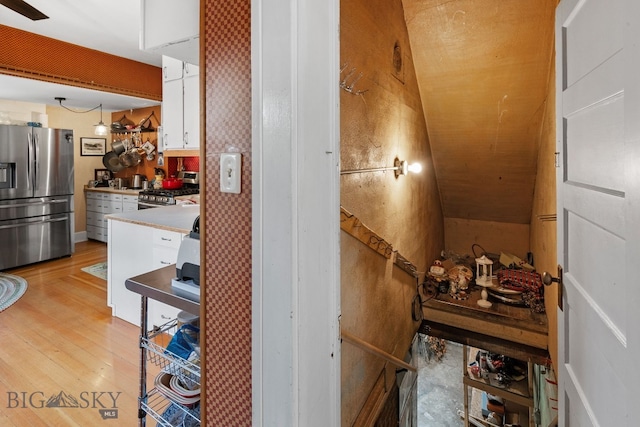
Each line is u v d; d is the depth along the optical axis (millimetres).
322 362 958
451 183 4324
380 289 2369
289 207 839
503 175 3857
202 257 1037
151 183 5617
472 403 4191
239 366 971
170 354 1425
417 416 4043
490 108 3133
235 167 946
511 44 2543
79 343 2697
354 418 1985
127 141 6035
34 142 4602
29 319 3090
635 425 773
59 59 3762
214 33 990
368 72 2016
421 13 2574
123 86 4406
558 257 1425
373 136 2141
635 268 770
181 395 1319
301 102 844
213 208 1011
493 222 4703
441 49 2766
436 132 3625
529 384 3369
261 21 862
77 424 1852
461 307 3514
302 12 845
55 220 4852
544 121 2961
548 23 2316
